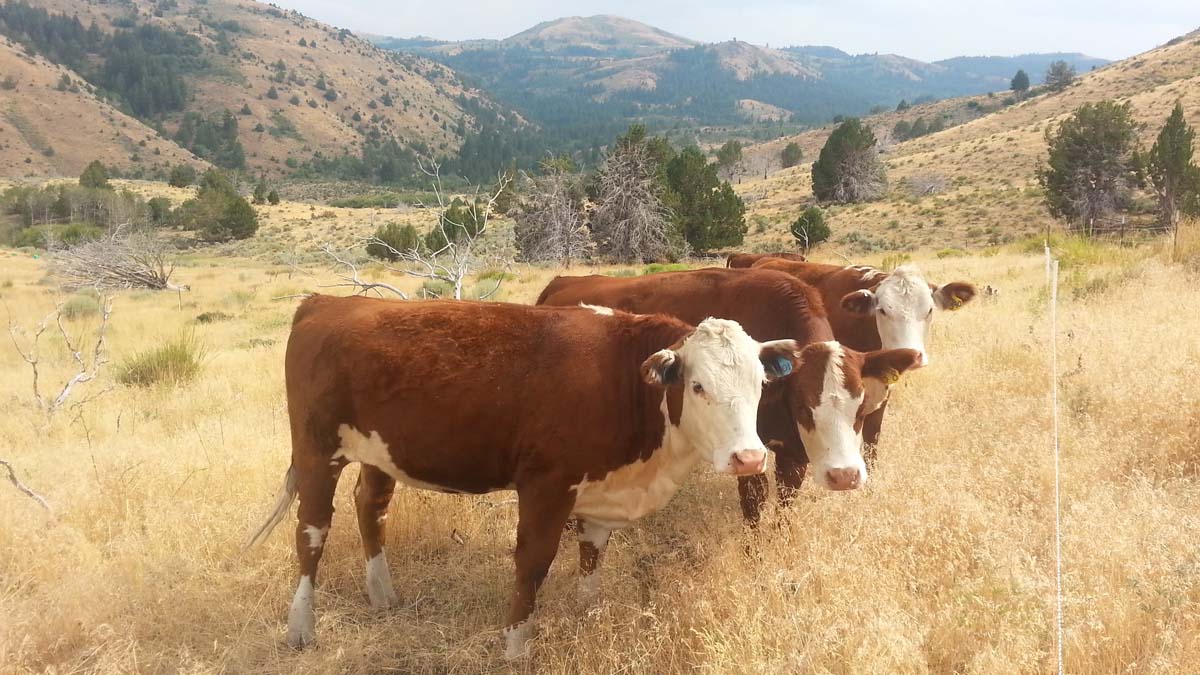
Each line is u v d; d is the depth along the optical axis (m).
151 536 5.59
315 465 4.82
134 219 74.00
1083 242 17.09
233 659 4.54
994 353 8.75
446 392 4.42
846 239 61.00
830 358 4.57
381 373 4.50
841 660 3.78
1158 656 3.52
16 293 29.67
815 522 5.06
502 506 6.15
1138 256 14.19
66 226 73.19
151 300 27.84
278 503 5.09
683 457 4.49
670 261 40.81
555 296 7.84
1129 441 5.80
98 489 6.42
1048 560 4.50
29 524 5.73
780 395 4.90
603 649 4.21
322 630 4.82
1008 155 90.75
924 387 7.88
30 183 122.44
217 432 8.26
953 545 4.60
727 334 4.07
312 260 55.28
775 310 5.87
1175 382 6.38
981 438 6.36
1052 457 5.66
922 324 6.47
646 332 4.47
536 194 37.97
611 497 4.57
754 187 111.69
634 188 39.78
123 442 7.95
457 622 4.94
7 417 9.55
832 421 4.53
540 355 4.43
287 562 5.50
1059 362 7.74
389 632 4.87
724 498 6.09
